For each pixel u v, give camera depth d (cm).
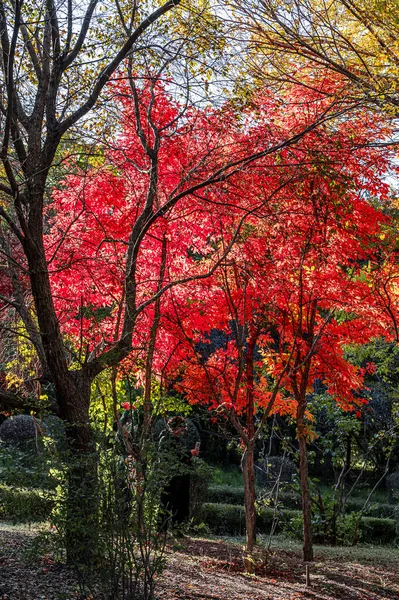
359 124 779
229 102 694
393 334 859
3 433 1550
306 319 857
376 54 706
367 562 880
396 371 1473
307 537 866
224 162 748
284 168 729
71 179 781
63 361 643
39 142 666
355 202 782
